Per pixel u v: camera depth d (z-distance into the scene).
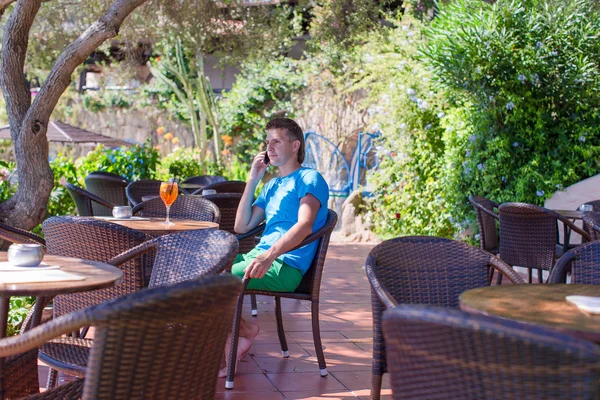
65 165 7.54
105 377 1.54
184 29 9.00
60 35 9.56
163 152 15.11
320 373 3.72
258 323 4.93
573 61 7.31
